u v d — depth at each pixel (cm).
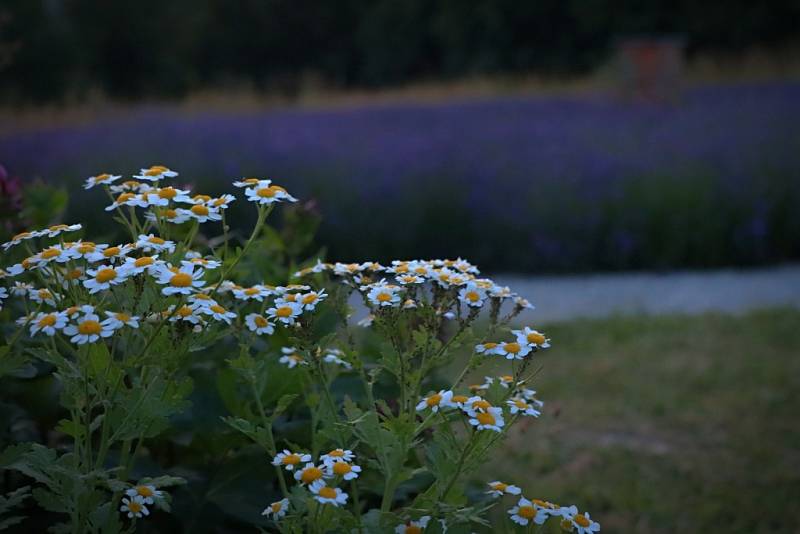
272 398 220
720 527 387
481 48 3450
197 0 3675
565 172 986
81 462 185
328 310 242
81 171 1005
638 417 504
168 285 175
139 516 166
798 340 626
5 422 203
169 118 1511
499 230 920
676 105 1650
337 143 1145
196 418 215
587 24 3288
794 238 916
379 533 176
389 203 938
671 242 899
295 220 293
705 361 589
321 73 3862
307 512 187
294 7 3888
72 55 2803
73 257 173
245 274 218
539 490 412
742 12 3156
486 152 1099
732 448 462
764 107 1449
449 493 183
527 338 181
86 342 164
